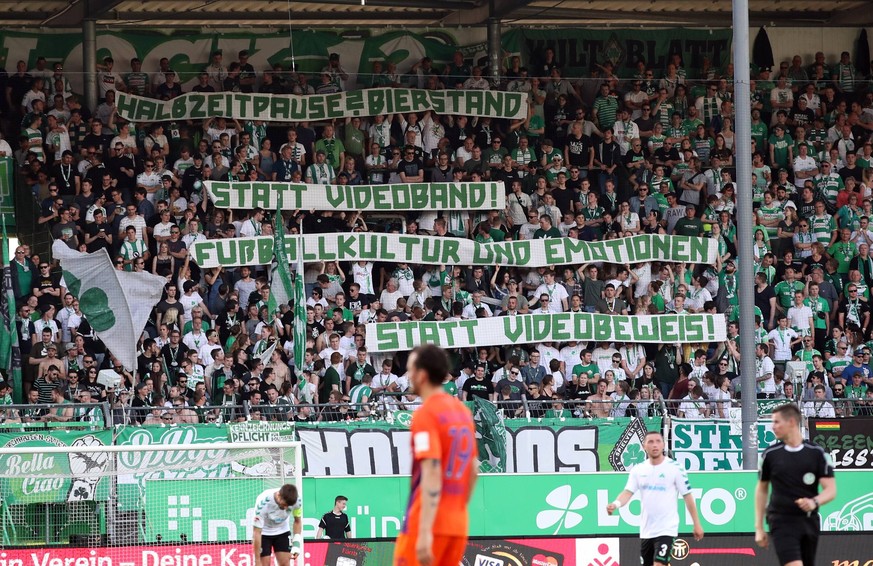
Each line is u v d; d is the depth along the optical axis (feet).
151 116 134.21
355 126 138.62
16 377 111.86
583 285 129.18
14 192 128.16
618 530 85.92
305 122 138.10
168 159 133.18
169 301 119.14
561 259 129.49
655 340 124.67
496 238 132.57
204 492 84.23
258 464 86.99
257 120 136.77
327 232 130.21
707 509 86.74
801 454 48.42
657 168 138.41
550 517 85.56
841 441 98.94
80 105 134.41
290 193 130.52
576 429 101.35
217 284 123.65
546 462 100.68
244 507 84.58
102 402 96.73
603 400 106.11
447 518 34.91
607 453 101.50
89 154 129.29
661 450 62.23
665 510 61.87
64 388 108.78
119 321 117.08
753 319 98.48
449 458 34.99
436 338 121.29
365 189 132.57
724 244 133.28
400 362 122.83
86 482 83.51
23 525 82.69
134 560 79.15
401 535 35.45
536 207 134.51
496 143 138.51
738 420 102.99
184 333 116.98
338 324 121.29
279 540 73.10
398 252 128.16
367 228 133.69
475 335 122.21
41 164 129.29
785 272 131.13
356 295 124.36
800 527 48.14
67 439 92.02
